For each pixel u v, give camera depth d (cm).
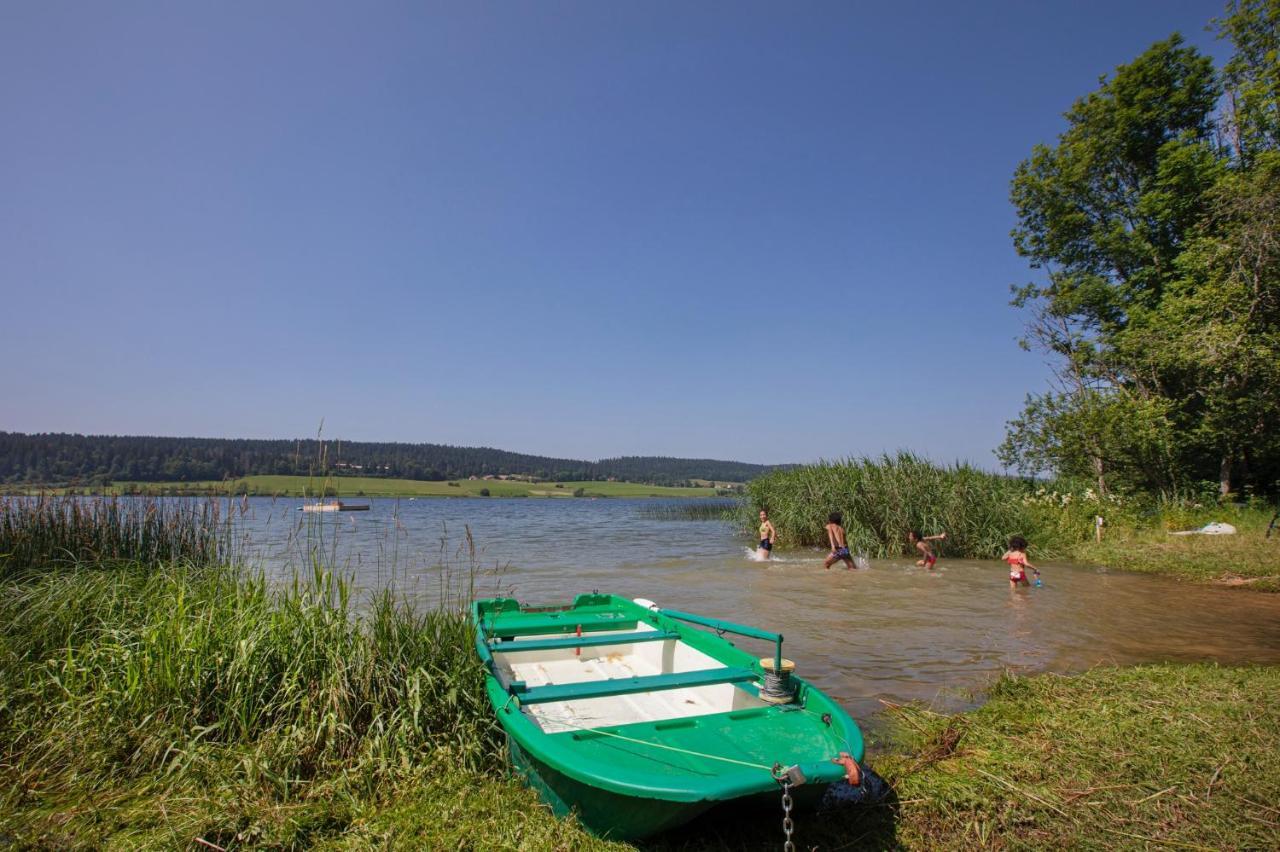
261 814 451
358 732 555
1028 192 2905
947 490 1945
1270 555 1561
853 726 452
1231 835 419
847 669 805
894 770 526
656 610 784
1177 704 629
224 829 436
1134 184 2758
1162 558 1648
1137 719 596
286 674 572
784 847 418
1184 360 2208
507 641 732
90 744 525
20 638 661
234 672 568
